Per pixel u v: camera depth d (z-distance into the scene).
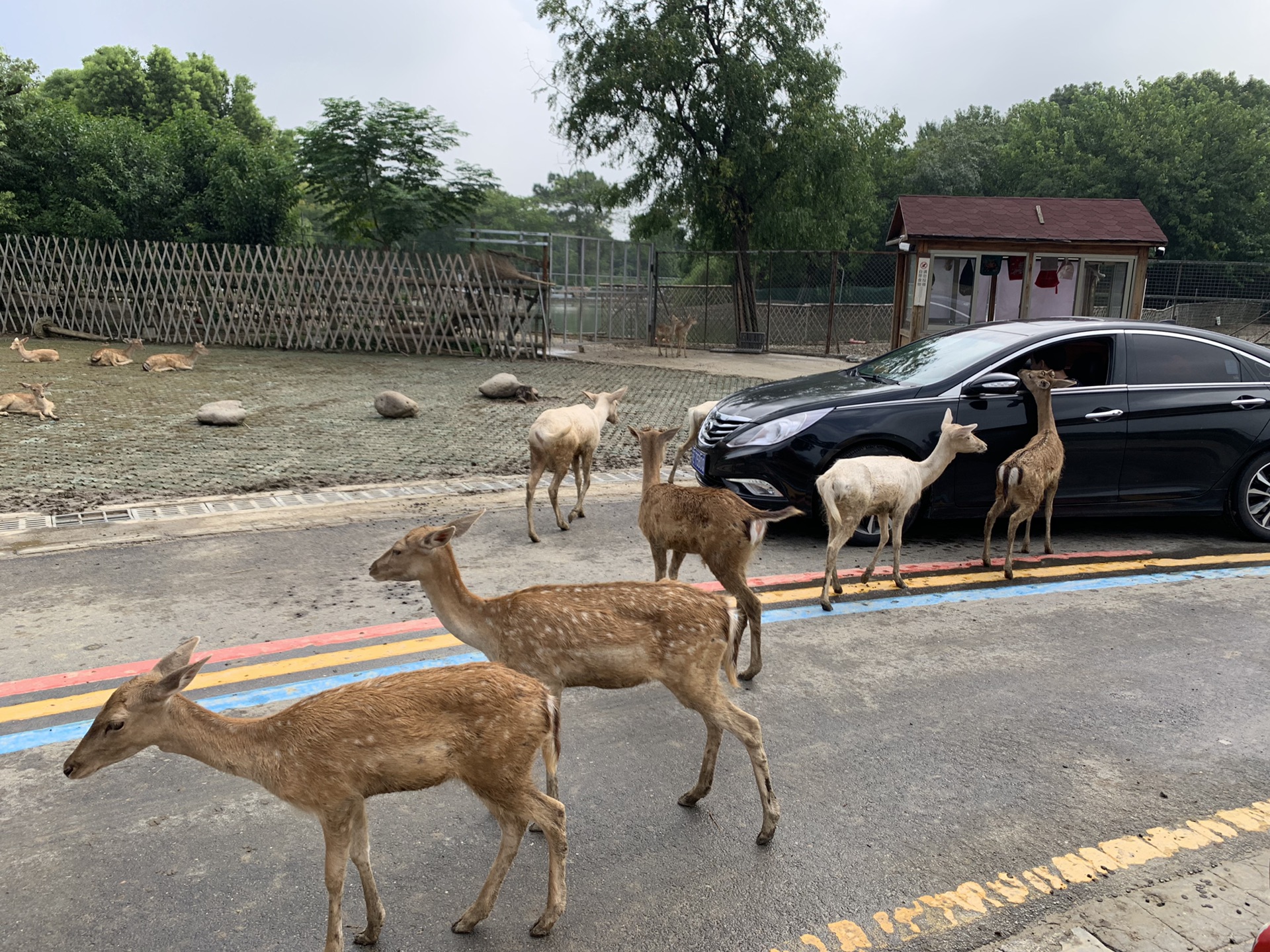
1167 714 5.00
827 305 29.66
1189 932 3.29
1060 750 4.62
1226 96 47.22
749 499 7.92
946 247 17.31
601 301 28.66
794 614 6.39
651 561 7.45
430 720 3.16
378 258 22.31
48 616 6.05
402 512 8.72
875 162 38.22
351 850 3.21
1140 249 17.34
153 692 3.13
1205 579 7.20
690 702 3.94
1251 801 4.18
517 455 11.36
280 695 4.95
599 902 3.49
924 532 8.52
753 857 3.78
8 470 9.88
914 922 3.38
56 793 4.14
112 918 3.36
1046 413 7.46
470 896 3.54
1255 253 38.53
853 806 4.13
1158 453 7.95
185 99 50.91
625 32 25.80
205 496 9.09
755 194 27.16
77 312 23.19
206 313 22.73
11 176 26.25
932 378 8.04
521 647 4.02
